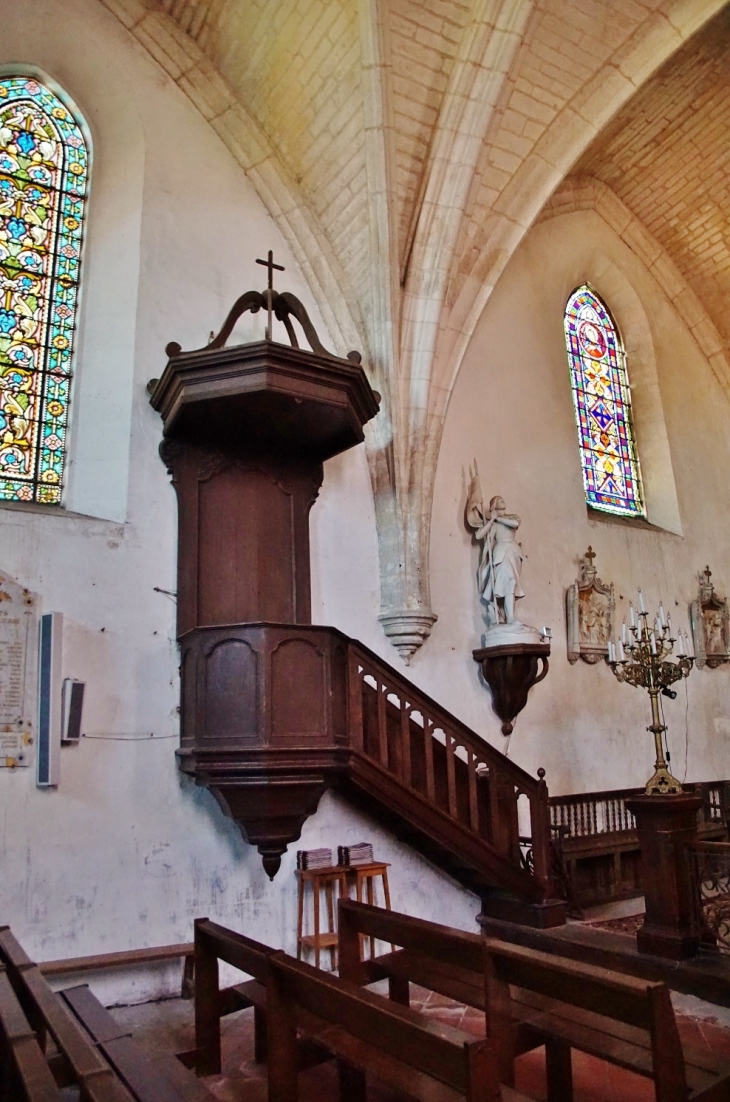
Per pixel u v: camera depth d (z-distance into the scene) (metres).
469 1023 5.86
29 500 7.54
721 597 12.53
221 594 7.62
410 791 7.18
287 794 6.55
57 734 6.57
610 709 10.67
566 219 12.52
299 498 8.26
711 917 6.79
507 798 7.83
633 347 13.34
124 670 7.12
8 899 6.24
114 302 8.20
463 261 9.47
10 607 6.72
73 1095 4.57
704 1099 3.44
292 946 7.39
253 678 6.55
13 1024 3.22
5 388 7.68
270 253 7.62
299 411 7.28
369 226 8.70
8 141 8.21
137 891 6.77
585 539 11.16
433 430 9.17
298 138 8.95
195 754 6.60
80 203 8.48
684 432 13.23
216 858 7.20
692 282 13.69
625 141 11.97
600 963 6.74
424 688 8.85
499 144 9.20
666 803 6.43
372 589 8.76
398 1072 3.59
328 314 9.15
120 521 7.43
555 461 11.11
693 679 11.93
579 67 9.08
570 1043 3.97
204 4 8.63
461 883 8.46
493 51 8.15
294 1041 4.02
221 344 7.22
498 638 9.11
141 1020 6.11
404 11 7.80
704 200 12.51
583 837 9.43
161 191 8.48
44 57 8.34
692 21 8.95
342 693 7.01
